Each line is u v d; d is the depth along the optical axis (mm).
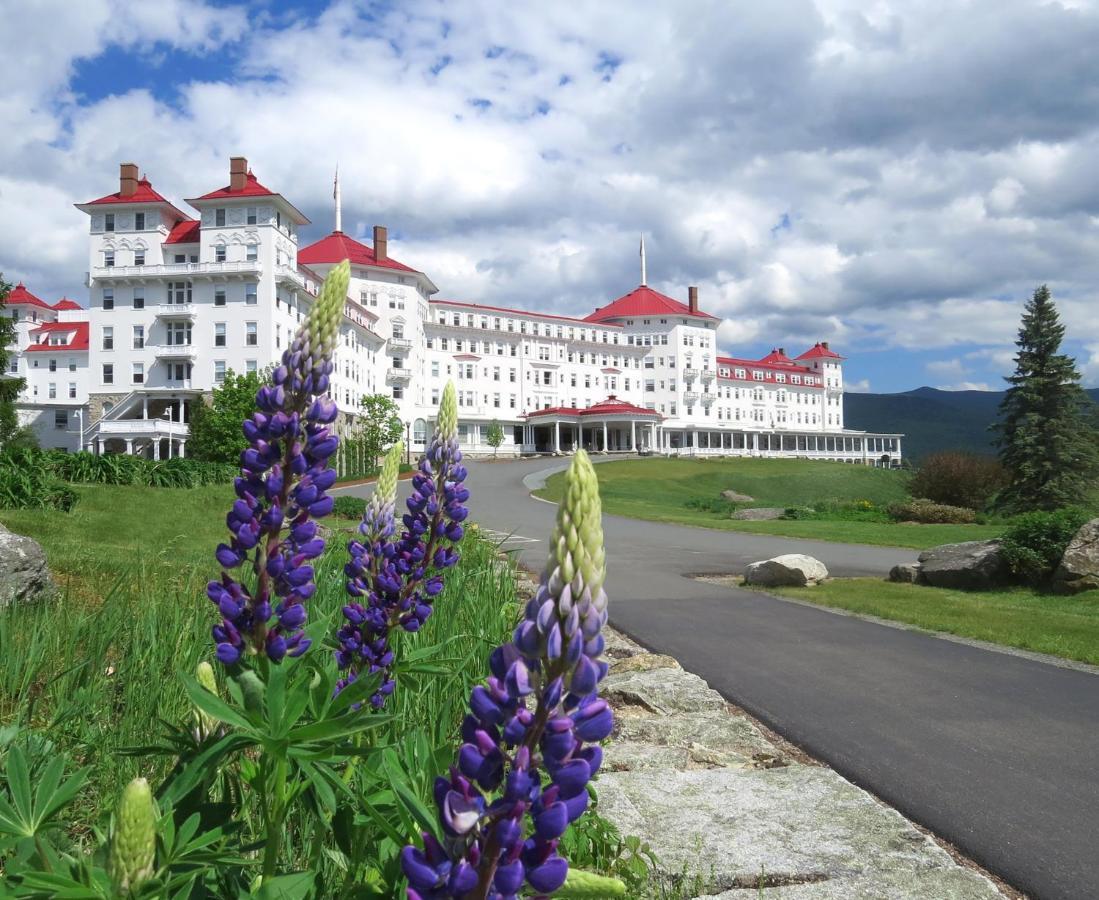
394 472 3500
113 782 3607
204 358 62531
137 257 64250
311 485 2355
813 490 73125
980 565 15500
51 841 2096
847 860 4207
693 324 120625
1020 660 9398
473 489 49938
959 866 4176
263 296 62250
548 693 1439
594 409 104688
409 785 2045
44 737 3516
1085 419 50250
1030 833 4797
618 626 11289
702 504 46125
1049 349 50188
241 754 2607
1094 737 6594
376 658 3281
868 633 10930
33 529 16344
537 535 24562
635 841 3691
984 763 5977
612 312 121688
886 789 5461
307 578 2318
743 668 8898
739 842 4391
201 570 8398
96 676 4539
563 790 1454
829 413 145875
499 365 104812
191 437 55281
